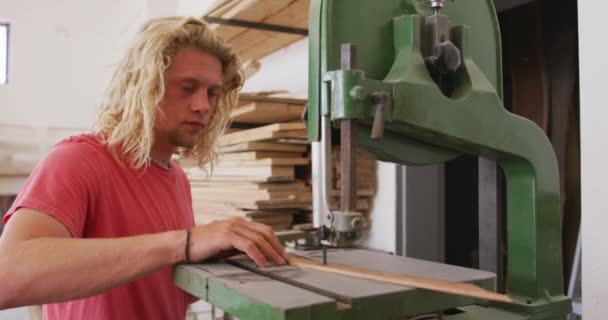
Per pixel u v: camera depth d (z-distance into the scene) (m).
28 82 6.09
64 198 1.08
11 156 5.86
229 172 2.51
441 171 2.06
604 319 1.25
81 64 6.35
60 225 1.05
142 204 1.29
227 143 2.42
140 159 1.27
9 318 3.61
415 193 2.12
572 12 2.08
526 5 2.15
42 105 6.15
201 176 2.79
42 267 0.93
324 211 0.90
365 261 1.11
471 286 0.89
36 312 1.56
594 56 1.27
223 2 2.28
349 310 0.74
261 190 2.20
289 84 2.99
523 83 2.21
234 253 1.05
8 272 0.93
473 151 1.04
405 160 1.03
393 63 0.95
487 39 1.09
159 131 1.33
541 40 2.14
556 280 1.08
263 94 2.42
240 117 2.40
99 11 6.44
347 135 0.84
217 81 1.35
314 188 0.93
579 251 1.78
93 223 1.20
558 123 2.12
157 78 1.24
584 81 1.29
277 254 1.03
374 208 2.34
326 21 0.89
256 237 1.01
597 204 1.26
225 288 0.81
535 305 1.02
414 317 0.96
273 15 2.37
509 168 1.09
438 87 0.93
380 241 2.30
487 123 0.97
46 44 6.18
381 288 0.81
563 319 1.07
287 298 0.73
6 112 5.99
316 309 0.70
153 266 0.98
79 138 1.26
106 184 1.22
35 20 6.12
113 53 6.49
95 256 0.95
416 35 0.94
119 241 0.99
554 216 1.08
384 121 0.83
